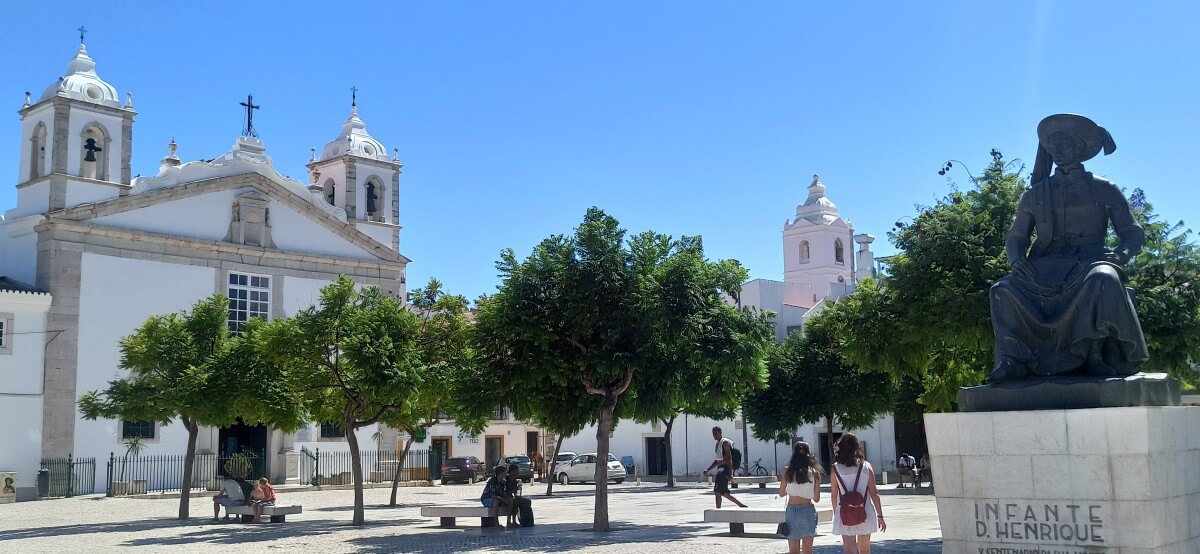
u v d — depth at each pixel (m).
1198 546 8.97
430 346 23.20
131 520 26.23
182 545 18.92
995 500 8.99
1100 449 8.52
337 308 21.69
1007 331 9.49
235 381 23.83
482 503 21.50
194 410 23.75
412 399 21.25
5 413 37.59
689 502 29.19
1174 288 18.86
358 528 22.14
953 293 17.97
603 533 19.08
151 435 41.12
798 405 40.19
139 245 41.78
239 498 25.02
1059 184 9.82
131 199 41.69
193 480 41.28
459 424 23.70
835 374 39.66
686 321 18.45
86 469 39.19
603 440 19.44
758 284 55.91
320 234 47.84
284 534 20.88
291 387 22.84
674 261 18.83
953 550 9.18
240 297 44.59
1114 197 9.64
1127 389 8.63
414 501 34.00
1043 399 8.98
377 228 51.03
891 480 45.00
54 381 38.81
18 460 37.66
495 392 19.28
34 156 41.69
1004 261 18.03
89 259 40.44
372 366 20.78
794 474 11.69
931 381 25.58
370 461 47.19
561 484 47.12
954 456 9.23
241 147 49.28
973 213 19.50
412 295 29.00
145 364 24.61
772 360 40.28
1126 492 8.40
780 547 15.63
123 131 42.44
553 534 19.17
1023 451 8.88
